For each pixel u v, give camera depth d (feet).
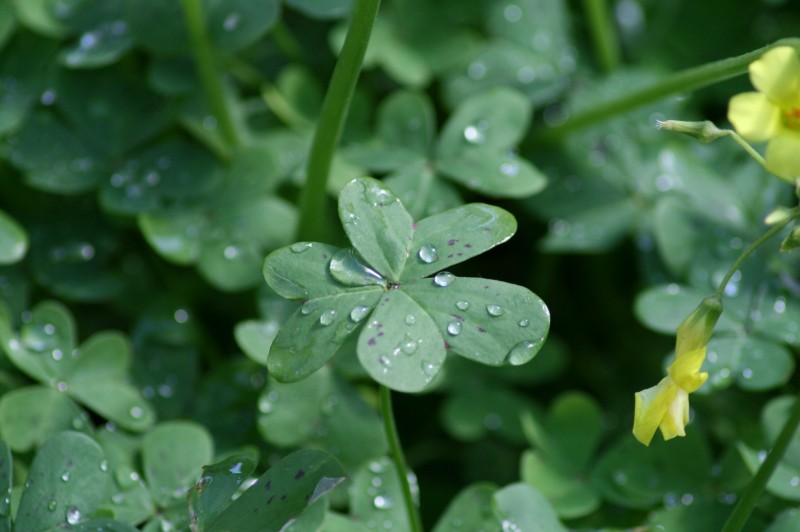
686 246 1.59
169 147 1.62
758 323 1.54
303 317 1.36
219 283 1.56
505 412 1.61
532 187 1.56
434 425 1.66
